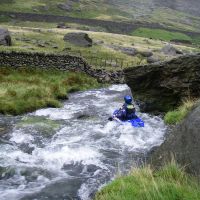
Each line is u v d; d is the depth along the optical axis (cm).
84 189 1181
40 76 3744
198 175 865
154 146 1611
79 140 1733
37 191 1170
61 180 1259
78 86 3791
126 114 2064
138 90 2431
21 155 1523
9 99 2508
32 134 1842
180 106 2073
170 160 991
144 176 909
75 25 15012
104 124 2061
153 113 2308
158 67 2317
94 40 8694
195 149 930
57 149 1595
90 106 2722
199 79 2147
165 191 778
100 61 6234
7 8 18362
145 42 10738
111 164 1404
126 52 7775
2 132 1869
